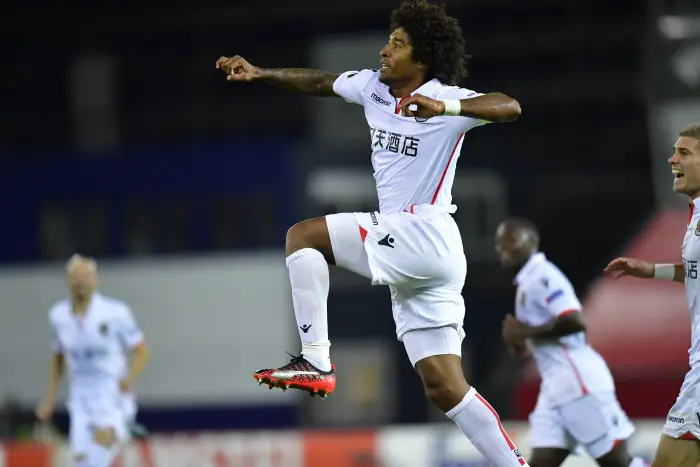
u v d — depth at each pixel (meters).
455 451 40.41
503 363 70.50
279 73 19.17
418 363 18.52
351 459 40.81
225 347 68.56
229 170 71.81
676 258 52.81
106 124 84.19
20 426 56.22
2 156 73.44
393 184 18.17
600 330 49.03
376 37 72.31
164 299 69.38
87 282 35.59
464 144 77.19
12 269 70.81
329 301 71.44
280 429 67.62
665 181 58.97
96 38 92.56
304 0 88.75
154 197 72.31
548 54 87.00
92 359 35.88
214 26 91.62
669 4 59.97
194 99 90.25
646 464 28.25
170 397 68.56
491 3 87.00
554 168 78.19
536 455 28.72
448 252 17.97
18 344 69.62
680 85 59.12
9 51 91.44
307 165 71.44
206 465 41.19
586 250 78.75
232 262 69.62
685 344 47.44
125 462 41.16
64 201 72.62
